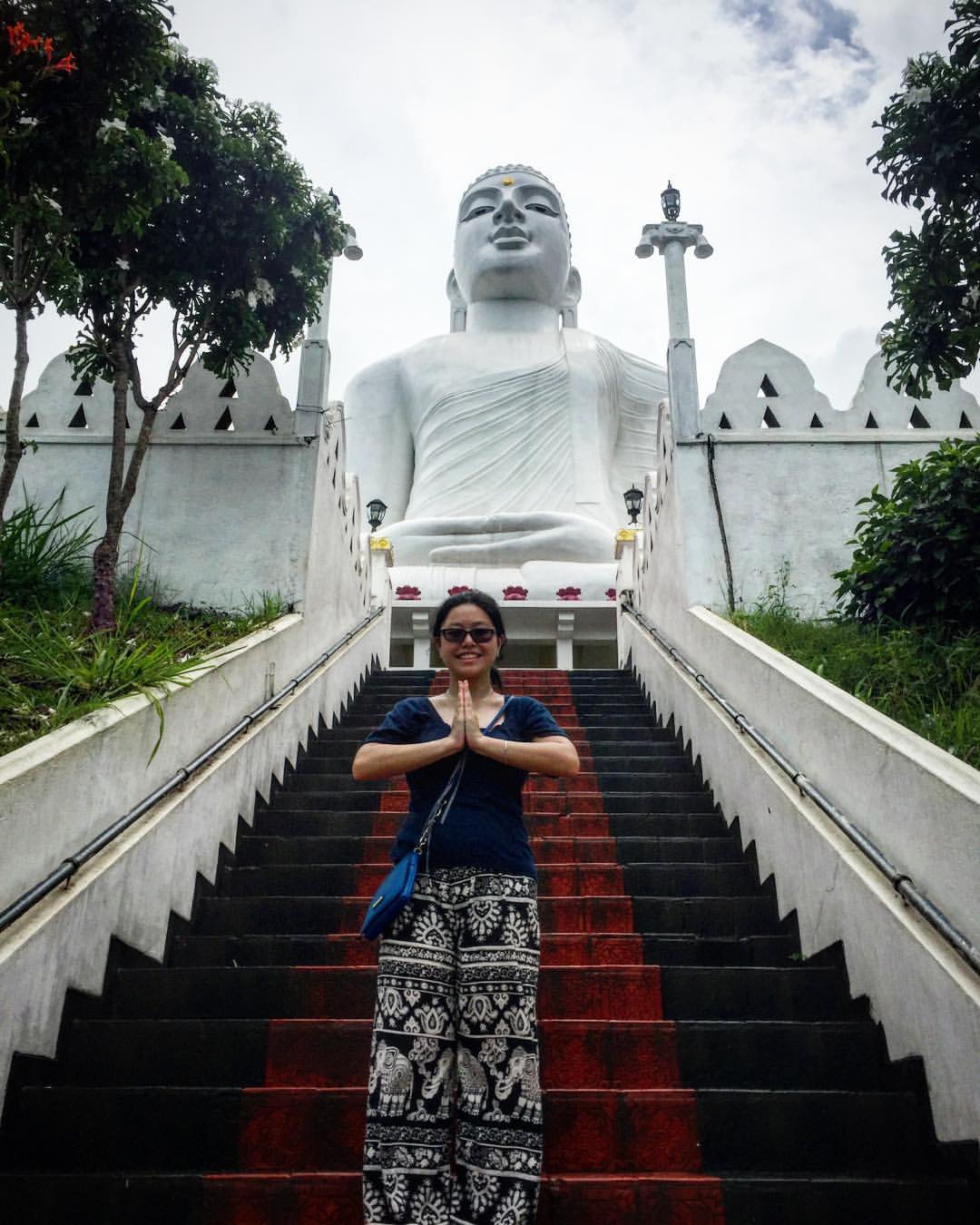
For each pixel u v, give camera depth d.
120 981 4.03
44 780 3.69
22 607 6.60
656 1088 3.65
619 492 18.12
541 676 10.06
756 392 8.93
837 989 4.05
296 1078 3.66
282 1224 3.04
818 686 4.98
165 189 6.26
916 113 6.06
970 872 3.28
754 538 8.21
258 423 8.74
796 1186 3.05
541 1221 3.02
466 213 19.97
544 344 18.45
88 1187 3.08
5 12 5.33
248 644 6.43
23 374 5.94
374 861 5.55
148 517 8.33
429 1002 2.70
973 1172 3.04
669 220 9.37
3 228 5.99
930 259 6.36
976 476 6.38
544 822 6.00
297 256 7.82
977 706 5.11
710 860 5.60
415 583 13.87
